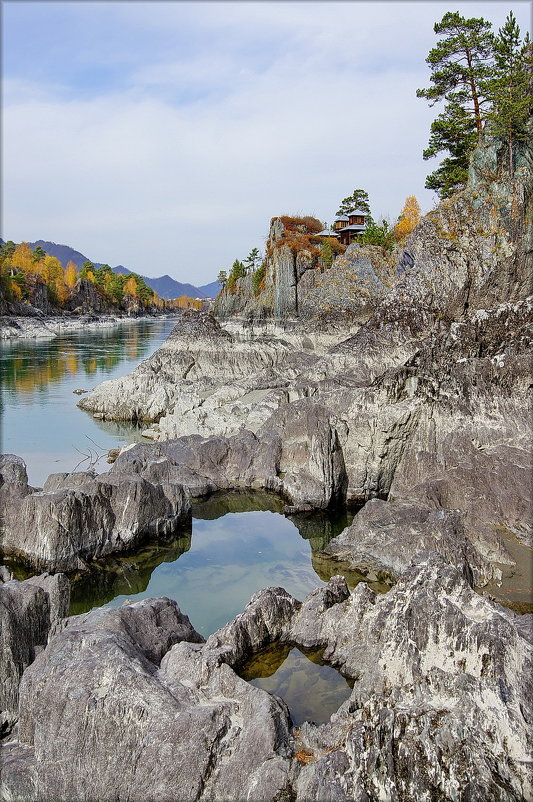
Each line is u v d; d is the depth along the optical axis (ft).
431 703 38.04
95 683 40.78
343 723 39.65
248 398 142.82
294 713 45.62
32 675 42.55
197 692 42.50
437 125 180.86
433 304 149.59
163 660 47.24
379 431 95.96
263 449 105.29
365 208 343.46
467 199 156.76
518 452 87.76
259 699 40.75
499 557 70.49
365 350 149.38
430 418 96.02
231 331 290.76
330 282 238.89
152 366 207.62
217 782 36.63
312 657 53.06
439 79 177.88
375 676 42.68
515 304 112.37
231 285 354.13
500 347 107.96
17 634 48.21
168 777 36.73
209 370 209.26
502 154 159.43
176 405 147.43
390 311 152.76
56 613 52.31
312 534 88.94
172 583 73.72
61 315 598.75
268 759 36.78
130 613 52.01
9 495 81.46
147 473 99.04
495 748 35.12
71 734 39.06
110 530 78.89
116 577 75.31
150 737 37.68
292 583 73.20
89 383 218.79
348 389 105.29
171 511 86.74
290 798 34.83
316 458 96.48
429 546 69.77
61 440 139.33
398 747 35.09
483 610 42.75
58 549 74.08
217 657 46.11
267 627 54.75
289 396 130.62
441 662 40.75
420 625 42.34
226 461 105.60
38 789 39.17
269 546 84.28
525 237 144.87
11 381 222.28
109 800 37.58
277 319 277.03
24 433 145.79
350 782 34.12
